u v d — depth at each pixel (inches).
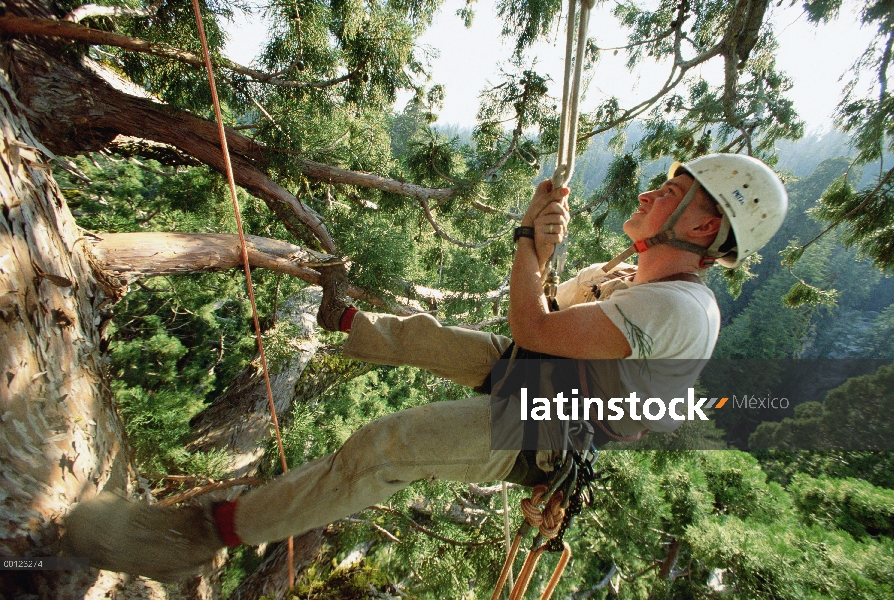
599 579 448.1
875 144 189.6
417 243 305.7
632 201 313.3
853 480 411.5
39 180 83.8
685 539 316.2
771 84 244.7
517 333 61.8
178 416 220.5
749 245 64.1
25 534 67.1
